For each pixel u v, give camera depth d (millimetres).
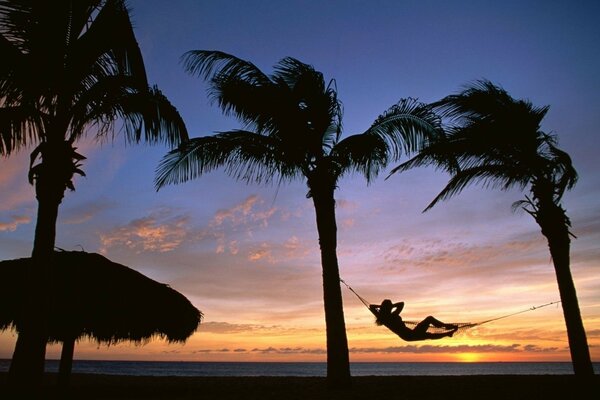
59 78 8875
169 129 10234
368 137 11711
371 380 14859
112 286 12102
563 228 12008
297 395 11250
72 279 11711
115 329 11938
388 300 11727
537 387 11703
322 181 12234
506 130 12242
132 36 9766
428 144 12648
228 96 12109
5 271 12180
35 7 8656
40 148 8602
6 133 8547
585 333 11305
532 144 12438
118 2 9406
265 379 20734
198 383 17859
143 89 9820
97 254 12891
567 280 11656
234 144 12016
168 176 11992
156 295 13023
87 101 9148
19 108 8703
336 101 13008
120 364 151875
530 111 12641
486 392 11070
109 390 14094
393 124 12703
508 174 12867
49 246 8156
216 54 12375
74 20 9133
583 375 10953
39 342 7801
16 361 7648
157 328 12859
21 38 8773
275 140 12234
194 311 14125
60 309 11234
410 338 11453
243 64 12422
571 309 11438
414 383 13375
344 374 11188
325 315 11594
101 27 9297
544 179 12359
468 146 12453
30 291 7922
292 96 12406
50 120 8805
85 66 9227
